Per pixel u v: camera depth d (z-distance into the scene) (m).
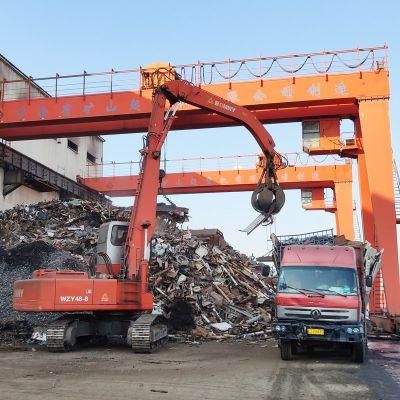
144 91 23.42
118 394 8.55
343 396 8.53
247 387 9.23
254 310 20.45
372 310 23.66
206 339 17.41
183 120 24.62
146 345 13.63
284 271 12.99
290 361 12.56
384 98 22.02
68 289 13.79
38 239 24.48
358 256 14.06
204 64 23.09
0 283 18.98
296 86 22.50
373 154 21.88
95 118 23.97
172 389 8.99
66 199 36.00
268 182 17.66
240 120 17.94
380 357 13.77
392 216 21.62
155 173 15.63
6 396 8.33
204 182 37.56
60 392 8.67
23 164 32.41
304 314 12.23
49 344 13.91
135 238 14.95
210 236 27.69
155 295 19.06
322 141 25.55
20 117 24.58
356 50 22.34
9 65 31.83
